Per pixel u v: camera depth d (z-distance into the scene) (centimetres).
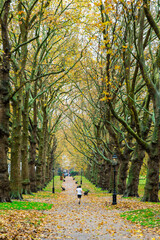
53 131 4147
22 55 1795
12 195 1788
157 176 1766
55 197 2505
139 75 2334
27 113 2267
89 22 1894
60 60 2403
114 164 1886
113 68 1800
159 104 1694
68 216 1330
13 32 1884
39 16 1669
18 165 1828
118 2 1260
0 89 1466
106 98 1570
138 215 1248
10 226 876
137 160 2252
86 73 2266
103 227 1058
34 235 846
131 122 2280
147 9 1274
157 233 880
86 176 8012
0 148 1442
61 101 3219
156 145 1730
